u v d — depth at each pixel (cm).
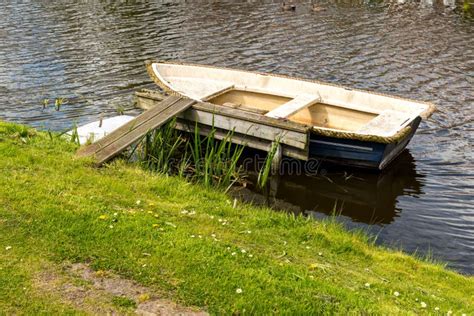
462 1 2909
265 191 1034
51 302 508
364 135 1026
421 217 959
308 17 2561
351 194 1036
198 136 1055
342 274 623
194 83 1352
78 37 2194
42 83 1645
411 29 2327
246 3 2884
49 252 579
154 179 846
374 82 1670
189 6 2808
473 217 956
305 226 764
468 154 1201
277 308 521
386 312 537
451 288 667
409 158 1183
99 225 635
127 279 547
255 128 1064
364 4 2875
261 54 1977
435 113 1427
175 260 580
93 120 1359
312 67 1823
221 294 532
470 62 1847
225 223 714
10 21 2456
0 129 953
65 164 839
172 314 503
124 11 2683
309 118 1277
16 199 680
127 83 1661
